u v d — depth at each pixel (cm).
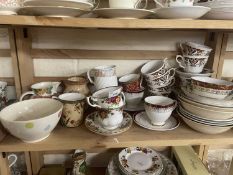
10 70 80
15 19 49
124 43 80
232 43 82
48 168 88
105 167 93
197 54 70
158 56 81
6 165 66
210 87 58
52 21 50
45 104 66
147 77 73
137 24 52
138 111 76
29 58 78
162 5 58
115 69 75
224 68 85
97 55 79
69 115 65
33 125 54
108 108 60
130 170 72
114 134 62
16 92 80
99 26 52
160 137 62
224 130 62
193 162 76
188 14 54
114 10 51
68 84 72
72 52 78
